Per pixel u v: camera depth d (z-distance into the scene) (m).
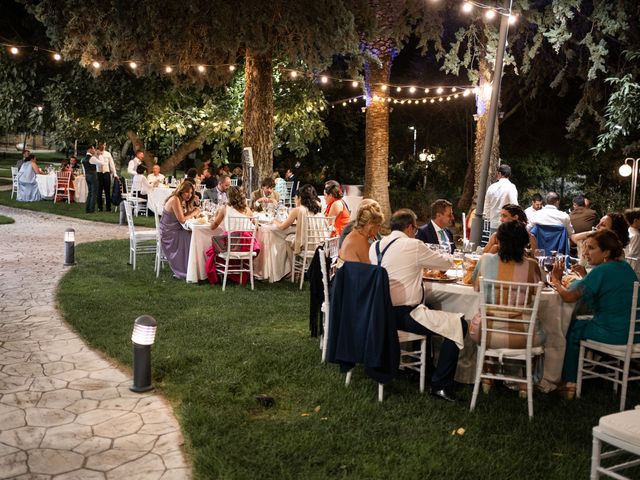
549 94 20.86
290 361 5.46
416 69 23.41
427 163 25.53
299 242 8.67
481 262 4.75
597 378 5.35
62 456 3.73
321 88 21.67
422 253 4.86
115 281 8.62
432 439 4.03
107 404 4.51
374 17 12.70
